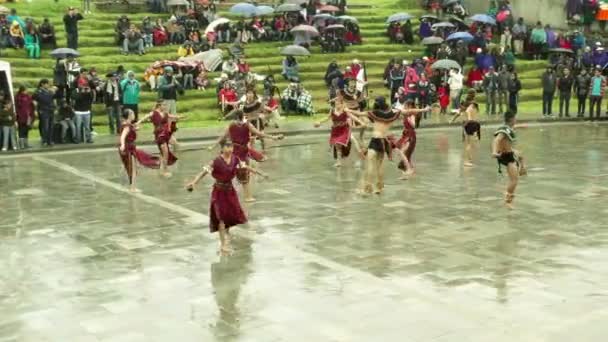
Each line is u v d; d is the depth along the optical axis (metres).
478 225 17.45
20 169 25.09
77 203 20.02
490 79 38.34
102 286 13.48
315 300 12.69
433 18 47.31
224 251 15.36
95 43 41.25
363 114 21.47
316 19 45.69
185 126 34.47
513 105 38.50
